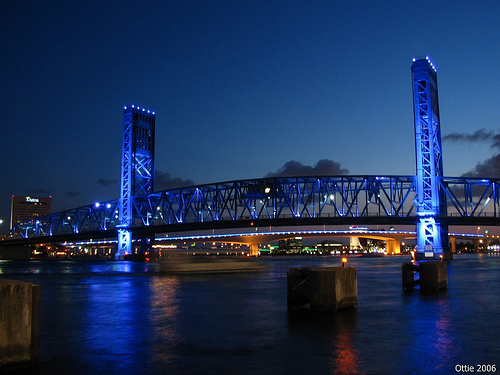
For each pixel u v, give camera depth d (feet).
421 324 60.18
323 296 71.26
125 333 57.77
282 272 219.00
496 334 53.78
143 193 567.18
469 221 418.51
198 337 54.60
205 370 40.37
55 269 304.50
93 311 78.18
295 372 39.27
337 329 57.21
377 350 46.42
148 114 576.20
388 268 255.09
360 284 128.26
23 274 225.76
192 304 86.28
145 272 225.56
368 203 447.42
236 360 43.57
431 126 426.51
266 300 91.61
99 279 174.29
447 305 78.48
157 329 60.23
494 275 171.12
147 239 567.18
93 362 43.57
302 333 55.31
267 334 55.26
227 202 483.51
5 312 40.63
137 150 561.43
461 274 179.11
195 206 504.43
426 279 105.09
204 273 208.13
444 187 423.64
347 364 41.42
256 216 469.16
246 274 199.62
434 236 421.18
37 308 43.09
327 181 456.45
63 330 60.29
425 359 42.88
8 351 40.57
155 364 42.63
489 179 423.23
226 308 79.71
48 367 41.86
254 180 474.90
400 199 445.78
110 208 584.81
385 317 65.62
